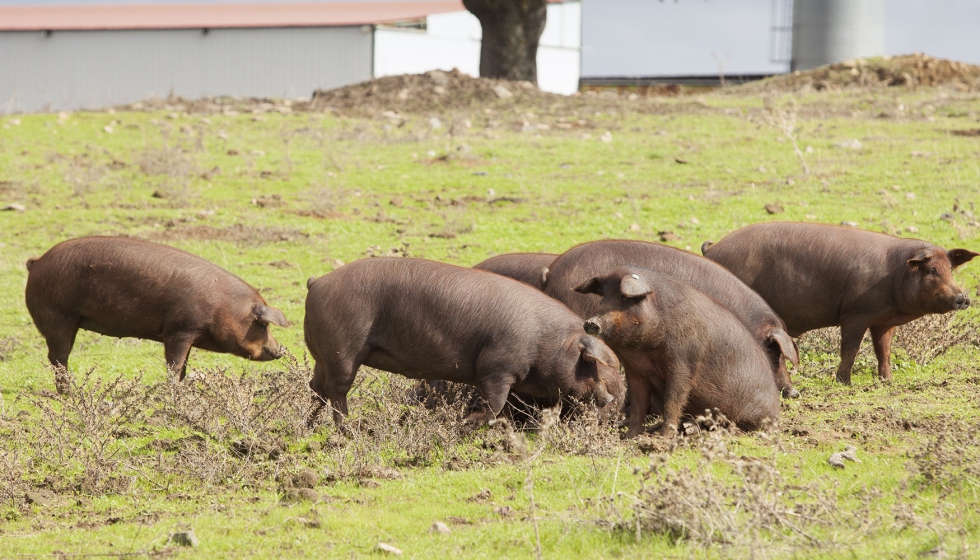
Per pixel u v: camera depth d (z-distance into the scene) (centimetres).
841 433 1914
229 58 11012
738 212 4009
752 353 1975
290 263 3541
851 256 2388
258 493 1738
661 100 7519
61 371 2242
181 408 2034
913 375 2398
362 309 2030
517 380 2031
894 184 4341
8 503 1689
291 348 2755
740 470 1407
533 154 5353
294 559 1397
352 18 10969
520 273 2412
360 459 1881
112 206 4316
